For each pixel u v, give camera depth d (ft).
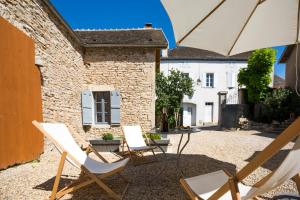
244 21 9.52
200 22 8.72
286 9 9.62
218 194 4.96
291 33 10.73
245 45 11.07
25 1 14.48
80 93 26.14
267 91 43.96
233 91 59.52
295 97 37.50
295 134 3.41
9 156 11.84
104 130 27.09
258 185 5.20
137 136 17.71
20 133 12.94
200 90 59.77
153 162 15.08
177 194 9.22
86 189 9.66
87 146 10.55
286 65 48.26
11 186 9.74
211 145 22.71
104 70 27.30
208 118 60.44
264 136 29.89
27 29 14.75
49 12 18.13
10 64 12.21
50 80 18.30
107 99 28.12
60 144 8.11
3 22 11.70
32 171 12.19
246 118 43.42
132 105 27.22
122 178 11.31
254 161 4.06
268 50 42.60
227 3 8.24
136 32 31.04
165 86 46.42
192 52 63.31
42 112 16.37
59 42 20.20
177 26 8.52
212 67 59.72
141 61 27.09
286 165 3.69
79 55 25.72
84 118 26.22
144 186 10.18
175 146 22.22
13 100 12.36
